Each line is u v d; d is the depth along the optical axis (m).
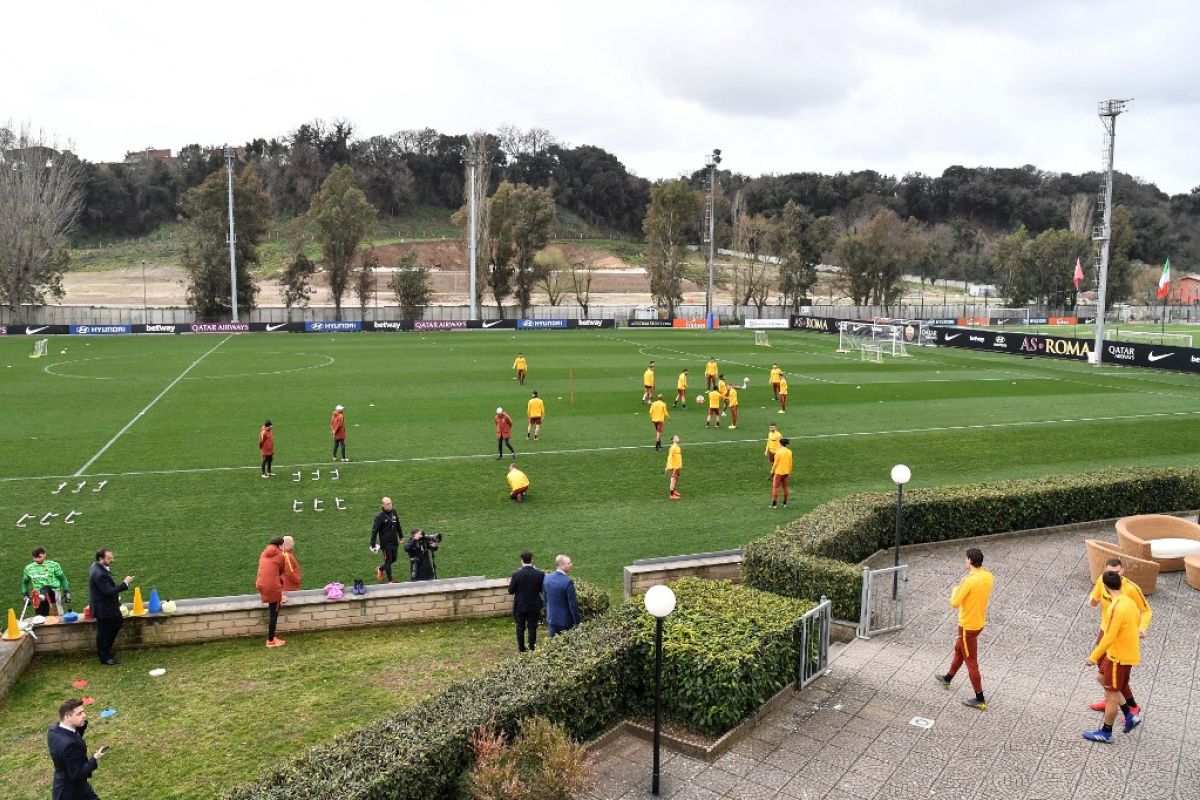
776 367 37.41
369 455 27.66
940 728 10.85
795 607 12.33
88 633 13.54
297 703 12.02
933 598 15.49
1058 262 109.69
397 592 14.84
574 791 9.04
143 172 159.75
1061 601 15.33
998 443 30.64
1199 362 51.22
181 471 25.28
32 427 31.47
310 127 175.62
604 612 13.08
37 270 79.88
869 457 28.33
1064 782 9.63
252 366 51.25
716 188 163.38
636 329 87.81
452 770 8.95
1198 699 11.62
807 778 9.77
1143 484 20.53
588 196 182.00
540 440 30.22
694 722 10.70
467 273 118.31
